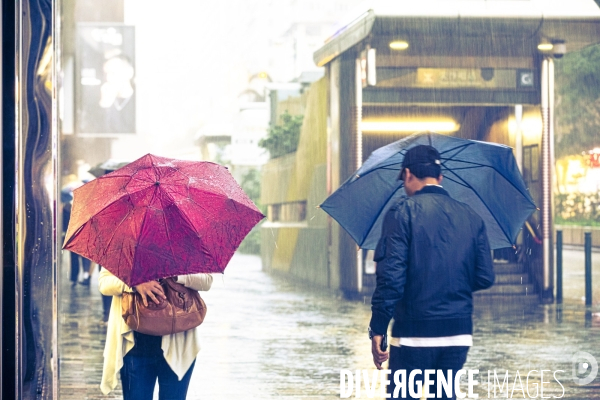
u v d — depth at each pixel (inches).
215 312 328.5
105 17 366.6
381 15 371.9
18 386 146.8
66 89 370.0
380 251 147.2
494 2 372.5
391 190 173.8
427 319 146.1
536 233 382.6
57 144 150.9
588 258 377.1
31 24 148.6
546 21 374.0
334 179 399.9
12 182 144.1
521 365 247.3
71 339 295.9
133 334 154.3
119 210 139.6
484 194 174.7
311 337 288.7
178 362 153.9
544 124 385.7
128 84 370.0
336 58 398.9
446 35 380.8
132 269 138.5
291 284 384.8
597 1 375.2
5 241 144.9
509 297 369.4
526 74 385.7
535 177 392.5
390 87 387.2
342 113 390.0
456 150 172.9
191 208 141.1
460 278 147.3
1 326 144.4
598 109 378.0
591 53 384.5
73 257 393.1
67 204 341.1
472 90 387.9
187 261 140.3
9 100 143.9
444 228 147.3
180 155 381.7
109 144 365.7
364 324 315.0
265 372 237.9
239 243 142.9
